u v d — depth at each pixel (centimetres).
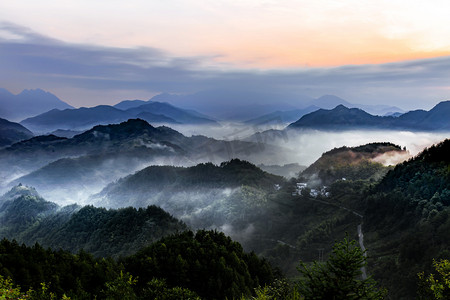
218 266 11219
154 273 11050
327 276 3772
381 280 13012
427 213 15538
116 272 10875
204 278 11219
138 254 12131
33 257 10894
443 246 12519
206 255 11969
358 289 3694
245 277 11488
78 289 8806
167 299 7388
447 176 17075
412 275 11938
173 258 11450
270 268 12938
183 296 7506
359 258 3703
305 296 3800
